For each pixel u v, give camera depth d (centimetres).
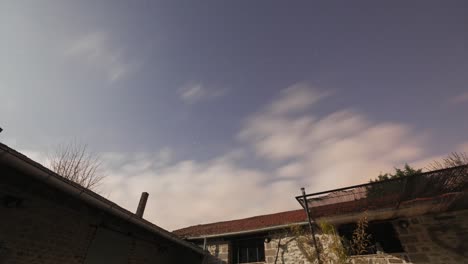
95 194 456
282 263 756
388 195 545
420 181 487
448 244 579
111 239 590
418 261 589
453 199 539
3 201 385
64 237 470
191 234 991
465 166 443
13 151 322
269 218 1036
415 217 646
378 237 675
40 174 362
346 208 610
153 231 629
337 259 630
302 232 771
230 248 891
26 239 402
